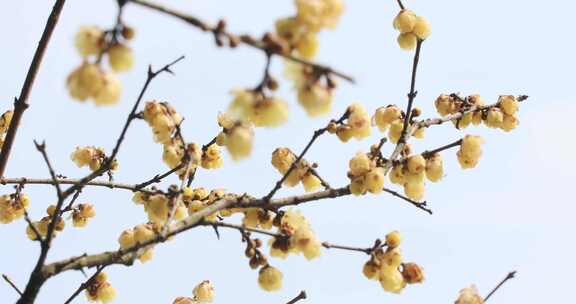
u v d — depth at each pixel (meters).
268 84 1.24
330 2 1.23
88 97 1.22
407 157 1.37
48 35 1.38
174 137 1.36
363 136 1.35
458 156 1.40
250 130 1.27
